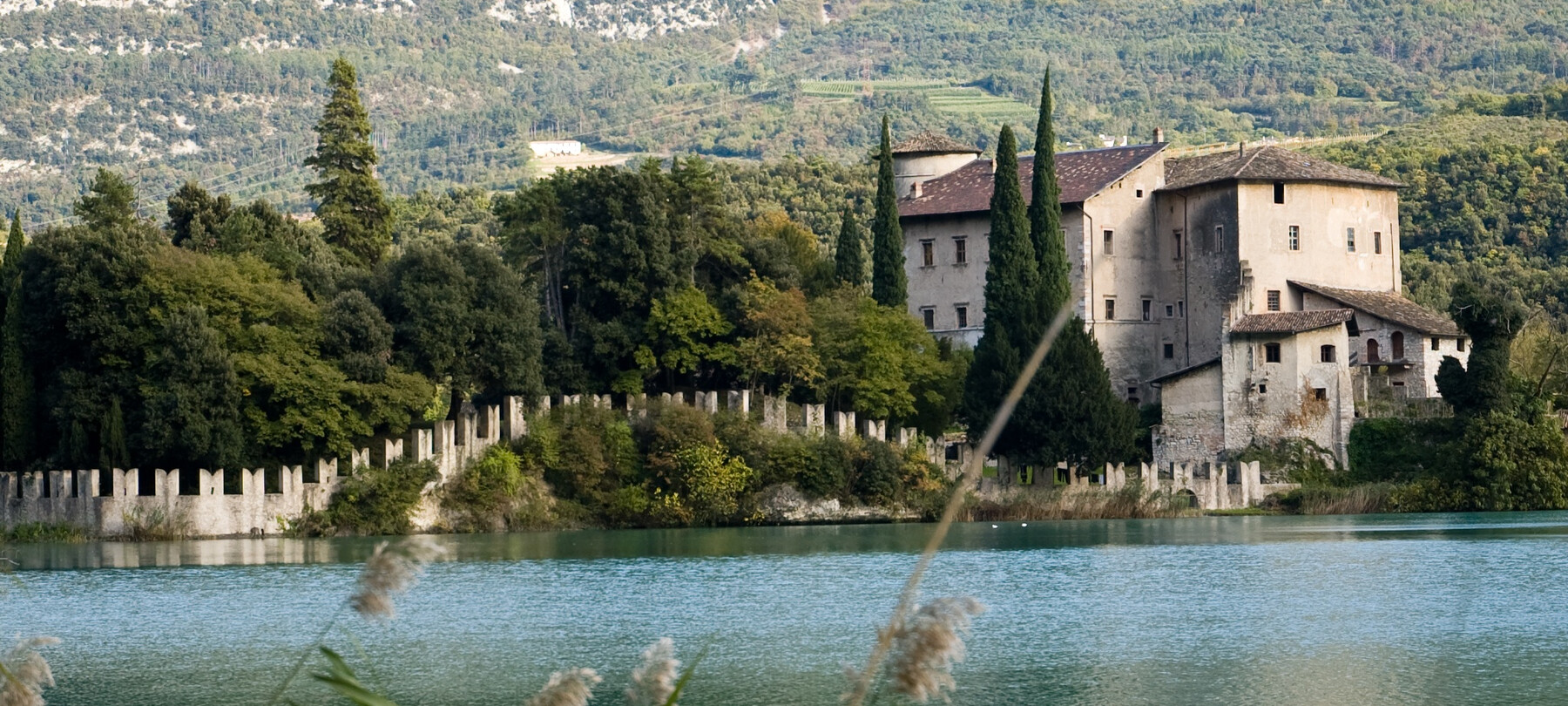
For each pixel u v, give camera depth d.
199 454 160.88
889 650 26.92
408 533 168.62
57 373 167.25
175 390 160.50
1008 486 193.38
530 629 101.75
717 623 103.44
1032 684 82.94
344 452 168.50
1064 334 193.00
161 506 160.38
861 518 187.50
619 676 86.19
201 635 99.94
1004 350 193.25
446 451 175.12
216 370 162.00
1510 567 128.12
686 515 182.38
